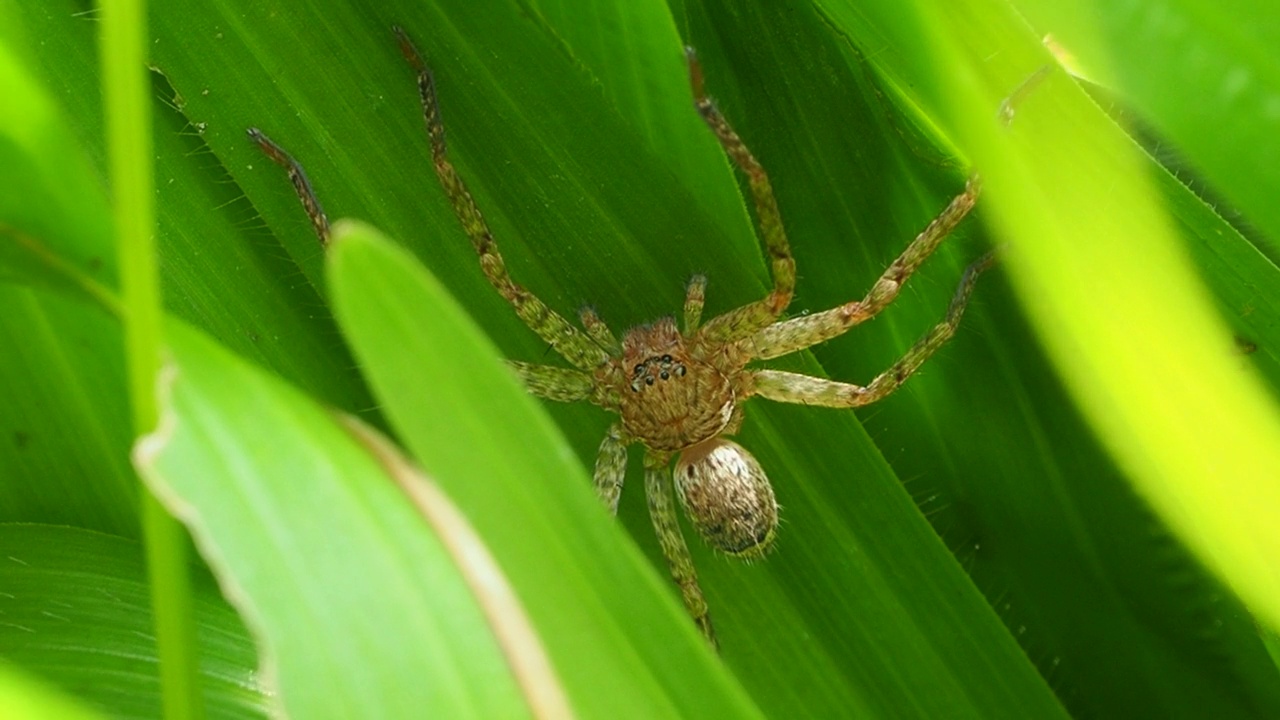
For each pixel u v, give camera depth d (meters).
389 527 0.20
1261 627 0.28
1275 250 0.27
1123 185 0.25
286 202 0.28
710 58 0.28
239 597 0.19
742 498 0.28
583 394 0.29
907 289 0.29
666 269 0.29
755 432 0.29
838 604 0.28
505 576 0.20
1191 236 0.27
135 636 0.27
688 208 0.28
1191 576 0.28
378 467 0.20
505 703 0.20
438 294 0.19
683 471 0.29
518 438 0.20
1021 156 0.25
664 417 0.29
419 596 0.20
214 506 0.19
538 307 0.28
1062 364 0.26
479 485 0.20
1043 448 0.28
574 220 0.28
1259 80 0.23
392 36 0.28
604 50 0.28
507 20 0.28
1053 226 0.25
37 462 0.28
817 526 0.28
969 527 0.29
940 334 0.28
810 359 0.29
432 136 0.28
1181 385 0.25
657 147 0.28
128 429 0.28
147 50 0.28
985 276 0.28
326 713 0.20
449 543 0.20
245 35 0.28
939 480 0.29
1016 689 0.28
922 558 0.28
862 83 0.28
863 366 0.29
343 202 0.28
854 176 0.28
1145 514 0.28
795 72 0.28
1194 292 0.25
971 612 0.28
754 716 0.22
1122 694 0.29
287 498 0.20
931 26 0.26
